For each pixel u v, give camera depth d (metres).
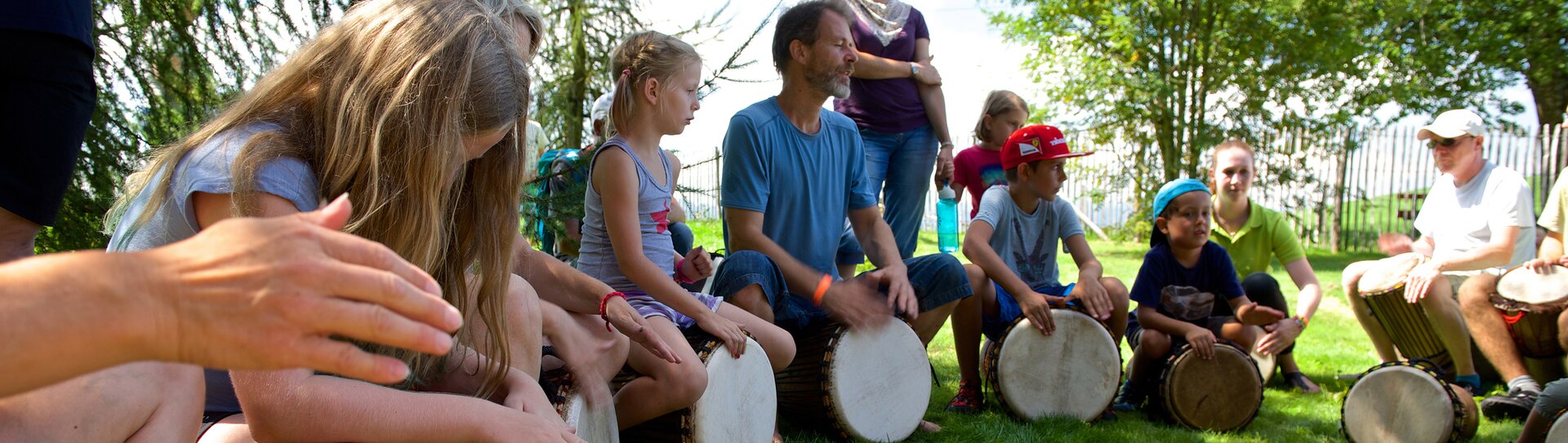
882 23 4.62
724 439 2.67
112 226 1.74
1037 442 3.38
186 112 3.76
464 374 1.89
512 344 1.95
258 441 1.51
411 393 1.56
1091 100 14.61
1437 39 17.39
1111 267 10.20
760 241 3.35
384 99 1.50
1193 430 3.66
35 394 1.15
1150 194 14.80
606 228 2.97
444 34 1.55
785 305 3.24
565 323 2.28
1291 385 4.53
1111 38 14.41
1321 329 6.18
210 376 1.68
